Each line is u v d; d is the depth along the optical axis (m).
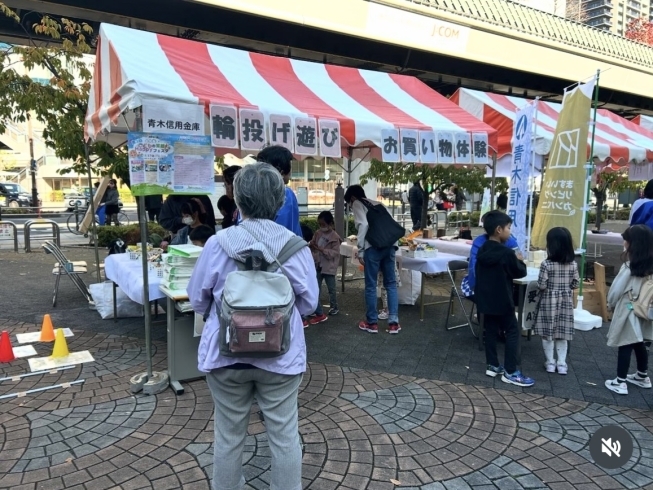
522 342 4.99
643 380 3.82
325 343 4.86
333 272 5.80
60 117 6.67
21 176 36.28
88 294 6.31
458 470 2.70
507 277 3.84
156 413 3.30
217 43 9.90
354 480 2.59
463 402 3.55
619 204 26.58
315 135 4.09
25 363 4.20
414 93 5.81
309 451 2.87
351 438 3.03
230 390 1.99
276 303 1.83
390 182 10.31
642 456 2.87
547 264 4.00
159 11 8.45
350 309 6.20
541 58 12.66
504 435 3.09
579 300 5.43
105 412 3.31
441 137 4.75
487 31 11.41
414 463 2.76
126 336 4.93
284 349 1.87
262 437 3.01
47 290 6.96
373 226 5.01
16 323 5.36
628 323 3.57
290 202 3.35
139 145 3.31
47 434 3.02
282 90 4.55
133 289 4.09
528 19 12.45
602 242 8.95
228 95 3.86
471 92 7.29
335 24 9.09
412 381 3.93
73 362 4.20
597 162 7.81
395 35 9.94
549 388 3.82
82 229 9.22
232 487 2.07
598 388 3.83
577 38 13.56
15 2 7.61
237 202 2.02
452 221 16.70
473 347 4.77
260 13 8.21
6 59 7.05
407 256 5.82
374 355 4.53
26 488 2.48
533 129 5.44
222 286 1.95
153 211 11.57
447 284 7.91
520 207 5.29
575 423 3.25
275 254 1.92
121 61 3.59
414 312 6.10
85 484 2.52
